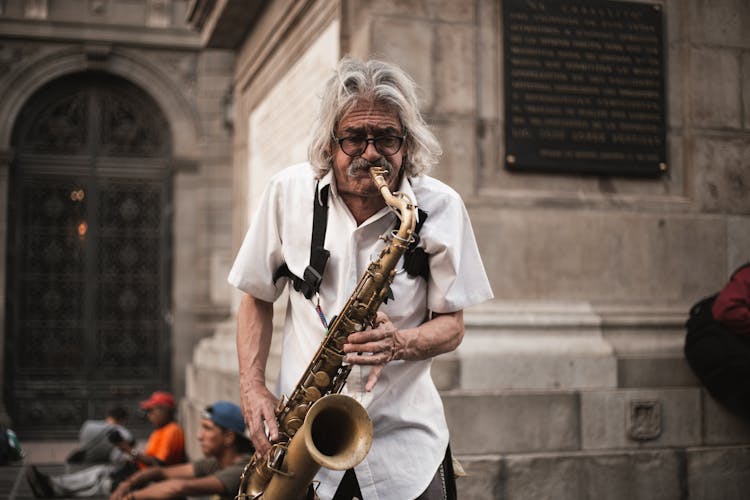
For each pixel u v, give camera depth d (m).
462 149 5.02
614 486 4.75
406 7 5.02
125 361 14.02
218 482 4.48
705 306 4.86
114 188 14.16
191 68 14.34
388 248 2.43
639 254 5.23
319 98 2.56
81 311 13.92
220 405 4.83
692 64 5.42
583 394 4.80
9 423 13.02
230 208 14.23
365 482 2.56
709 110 5.43
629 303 5.18
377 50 4.93
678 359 4.99
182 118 14.23
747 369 4.60
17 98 13.62
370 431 2.21
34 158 13.85
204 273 14.04
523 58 5.15
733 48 5.50
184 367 13.88
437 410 2.71
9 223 13.55
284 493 2.42
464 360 4.71
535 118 5.15
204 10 8.32
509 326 4.88
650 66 5.36
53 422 13.65
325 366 2.46
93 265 13.98
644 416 4.86
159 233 14.25
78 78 14.12
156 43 14.09
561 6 5.23
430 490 2.62
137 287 14.14
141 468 6.48
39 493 6.64
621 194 5.30
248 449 4.85
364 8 5.04
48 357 13.77
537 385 4.78
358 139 2.42
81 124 14.12
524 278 5.04
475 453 4.63
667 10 5.44
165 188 14.32
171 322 14.12
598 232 5.17
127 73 14.06
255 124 8.19
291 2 6.52
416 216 2.46
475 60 5.10
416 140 2.49
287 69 6.89
